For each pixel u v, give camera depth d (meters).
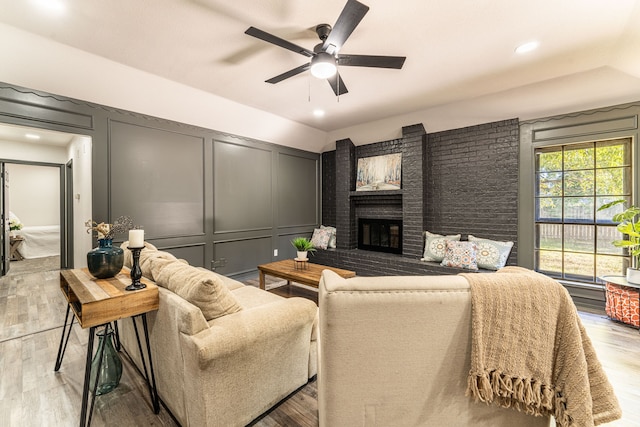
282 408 1.66
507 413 0.80
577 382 0.72
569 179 3.35
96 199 3.09
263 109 4.02
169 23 2.12
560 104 3.23
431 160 4.33
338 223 5.33
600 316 2.97
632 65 2.57
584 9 1.92
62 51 2.47
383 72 2.86
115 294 1.52
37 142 4.92
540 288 0.76
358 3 1.59
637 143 2.90
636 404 1.68
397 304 0.72
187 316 1.32
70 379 1.90
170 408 1.58
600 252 3.19
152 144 3.52
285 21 2.09
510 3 1.88
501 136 3.69
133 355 2.06
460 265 3.67
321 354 0.79
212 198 4.14
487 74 2.89
